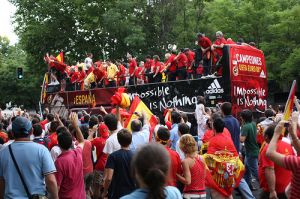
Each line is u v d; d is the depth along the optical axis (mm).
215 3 40062
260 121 12898
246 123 11523
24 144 5789
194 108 16172
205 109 14695
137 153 3328
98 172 9172
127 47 41719
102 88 20719
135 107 10758
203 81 15977
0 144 8852
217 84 15602
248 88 16188
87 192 8539
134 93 18141
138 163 3293
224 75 15414
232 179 8070
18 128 5773
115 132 8156
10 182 5656
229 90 15297
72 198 6613
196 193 7152
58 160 6621
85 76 23125
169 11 41031
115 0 42562
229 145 8172
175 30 41781
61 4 44031
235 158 8164
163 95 17156
